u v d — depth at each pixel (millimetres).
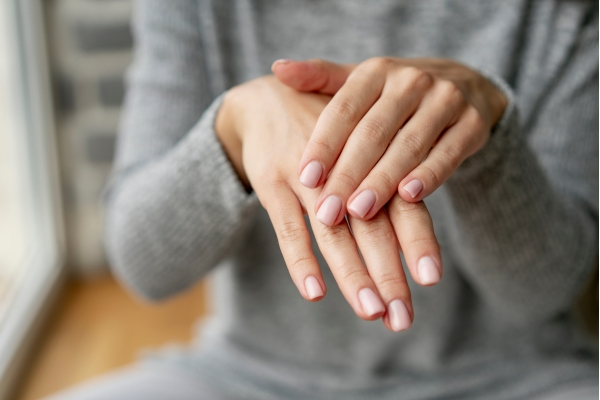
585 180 781
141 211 735
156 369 817
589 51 761
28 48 1453
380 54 813
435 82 609
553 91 782
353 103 593
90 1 1535
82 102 1595
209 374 811
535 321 797
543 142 784
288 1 813
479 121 608
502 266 719
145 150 789
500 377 800
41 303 1373
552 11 773
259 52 818
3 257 1265
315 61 641
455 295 810
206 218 716
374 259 558
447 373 814
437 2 801
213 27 804
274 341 837
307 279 557
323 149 578
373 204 561
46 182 1537
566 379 777
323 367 831
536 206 686
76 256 1693
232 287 835
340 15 811
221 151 673
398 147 579
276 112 629
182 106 798
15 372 1154
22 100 1463
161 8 801
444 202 744
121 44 1567
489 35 798
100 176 1654
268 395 805
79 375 1217
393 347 818
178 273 775
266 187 601
